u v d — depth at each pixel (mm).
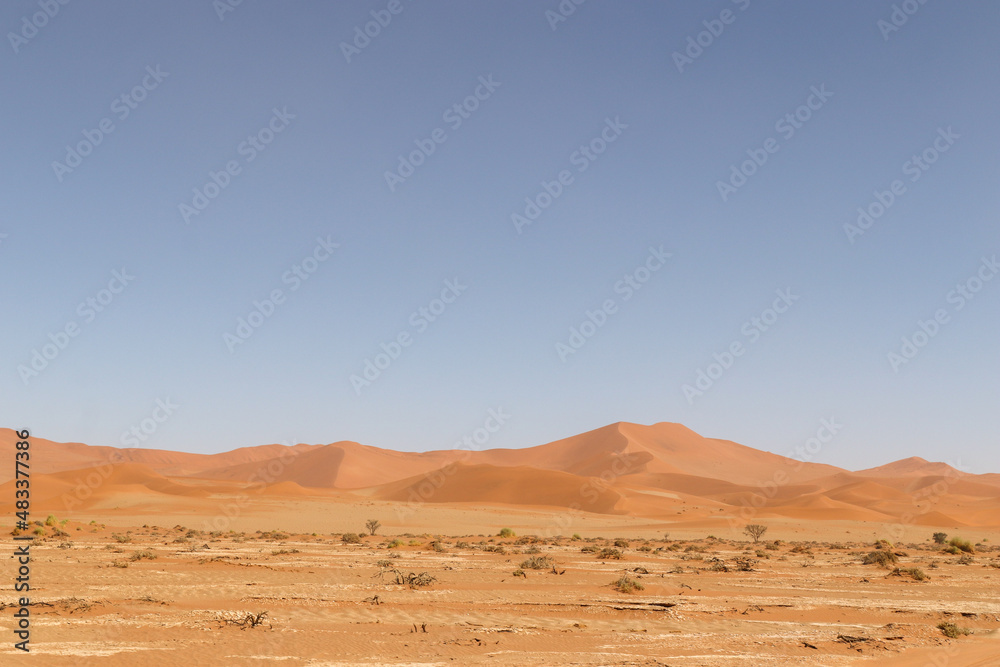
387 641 17484
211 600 22438
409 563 35469
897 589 30438
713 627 20906
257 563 33500
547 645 17828
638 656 16812
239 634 17656
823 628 21141
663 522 107750
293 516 90062
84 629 17562
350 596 23859
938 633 20750
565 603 23672
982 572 38906
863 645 18672
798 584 31172
